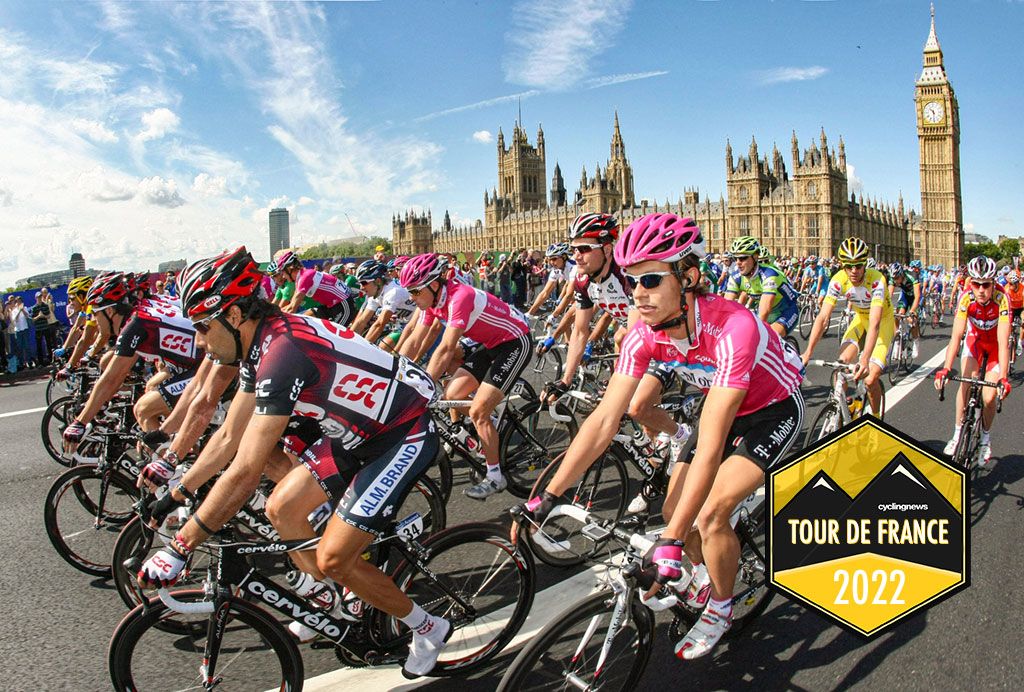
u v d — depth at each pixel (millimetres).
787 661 3059
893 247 126625
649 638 2678
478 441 5172
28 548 4648
